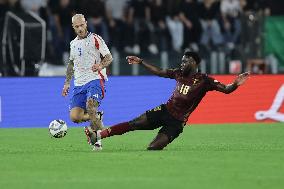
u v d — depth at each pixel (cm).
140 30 7900
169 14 8031
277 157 3672
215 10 8050
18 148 4191
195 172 3138
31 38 6256
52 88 5931
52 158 3603
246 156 3706
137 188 2741
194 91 3903
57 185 2805
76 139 4800
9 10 7025
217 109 6191
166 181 2895
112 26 7825
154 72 3953
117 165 3344
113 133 3944
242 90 6244
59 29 7538
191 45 8006
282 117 6312
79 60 4122
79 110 4184
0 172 3145
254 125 5978
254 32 7519
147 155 3709
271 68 7638
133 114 6072
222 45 7988
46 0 7569
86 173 3112
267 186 2792
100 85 4131
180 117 3941
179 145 4366
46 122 5916
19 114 5859
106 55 4081
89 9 7725
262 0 8319
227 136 5038
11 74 6350
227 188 2739
